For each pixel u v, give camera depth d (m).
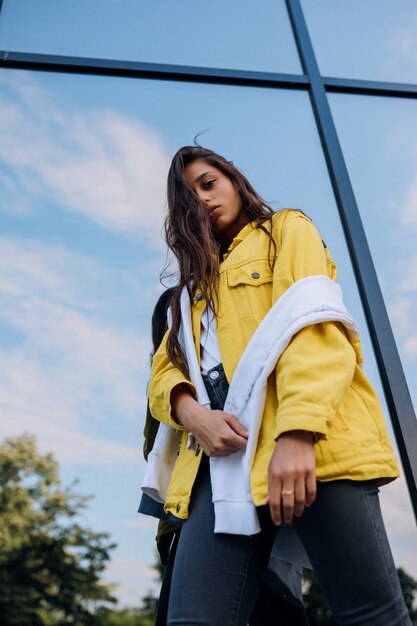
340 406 0.90
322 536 0.82
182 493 0.96
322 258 1.03
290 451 0.80
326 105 2.21
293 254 1.02
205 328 1.08
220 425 0.91
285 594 1.05
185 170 1.27
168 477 1.12
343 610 0.81
